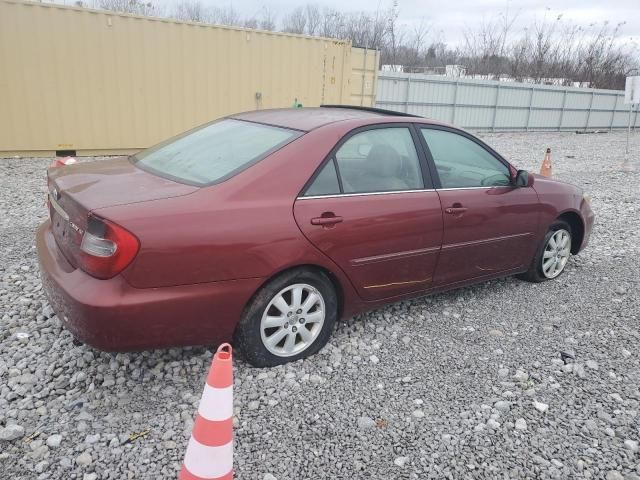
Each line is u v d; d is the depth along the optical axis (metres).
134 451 2.56
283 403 3.01
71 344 3.44
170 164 3.50
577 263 5.80
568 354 3.74
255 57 11.67
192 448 1.95
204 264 2.87
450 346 3.79
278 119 3.79
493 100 23.73
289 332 3.34
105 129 10.53
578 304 4.64
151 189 3.04
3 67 9.34
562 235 5.14
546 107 25.73
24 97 9.64
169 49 10.70
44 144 10.03
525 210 4.56
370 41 27.70
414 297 4.02
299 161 3.28
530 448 2.76
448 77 22.02
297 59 12.27
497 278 4.75
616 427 2.96
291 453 2.62
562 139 23.09
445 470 2.57
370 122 3.71
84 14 9.79
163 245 2.74
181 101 11.11
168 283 2.79
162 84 10.83
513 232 4.51
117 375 3.15
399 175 3.79
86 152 10.49
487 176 4.36
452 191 4.03
